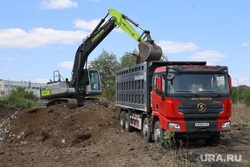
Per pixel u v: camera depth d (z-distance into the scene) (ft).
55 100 60.70
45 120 45.32
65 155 30.40
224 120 29.09
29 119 45.29
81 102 60.44
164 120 29.09
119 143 35.24
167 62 33.63
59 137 40.73
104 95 93.81
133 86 40.45
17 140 39.58
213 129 28.71
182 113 28.30
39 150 34.04
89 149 33.68
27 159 28.99
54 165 26.12
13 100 75.25
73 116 47.01
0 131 42.24
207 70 29.17
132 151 29.63
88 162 26.61
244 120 57.26
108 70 105.40
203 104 28.48
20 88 109.50
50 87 60.64
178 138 30.53
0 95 77.15
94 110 49.42
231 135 37.73
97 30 54.75
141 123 37.27
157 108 31.19
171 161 23.04
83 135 41.24
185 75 28.96
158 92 29.01
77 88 58.75
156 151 28.60
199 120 28.66
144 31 42.39
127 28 46.24
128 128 42.86
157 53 38.34
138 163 24.20
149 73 34.40
